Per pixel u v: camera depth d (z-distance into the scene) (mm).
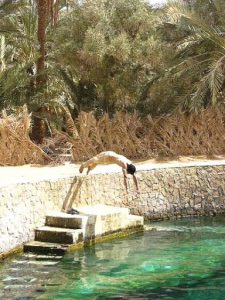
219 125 19234
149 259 10016
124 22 21266
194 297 7660
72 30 21406
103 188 13445
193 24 19844
